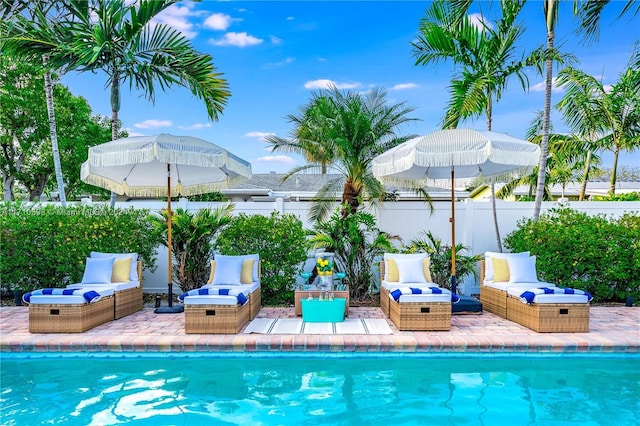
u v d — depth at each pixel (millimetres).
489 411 4148
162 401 4383
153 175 9078
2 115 18109
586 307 6336
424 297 6438
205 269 9055
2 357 5719
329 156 10023
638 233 8469
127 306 7578
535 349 5758
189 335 6121
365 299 9289
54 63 9242
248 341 5816
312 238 9133
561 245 8555
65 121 19312
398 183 9234
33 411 4148
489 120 10016
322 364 5469
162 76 10000
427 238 9938
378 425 3879
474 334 6242
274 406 4266
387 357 5723
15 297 8562
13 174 20688
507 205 9852
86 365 5445
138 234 8977
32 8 9852
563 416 4043
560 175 16891
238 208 9922
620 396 4488
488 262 8156
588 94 11211
